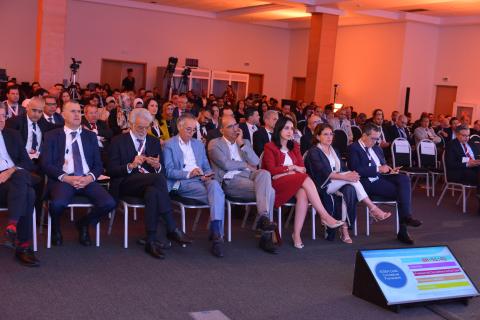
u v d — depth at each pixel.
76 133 4.28
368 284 3.48
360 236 5.22
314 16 12.85
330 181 4.87
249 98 13.09
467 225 6.03
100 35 14.93
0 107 3.88
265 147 4.92
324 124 5.05
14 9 13.59
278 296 3.49
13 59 13.71
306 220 5.71
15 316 2.89
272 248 4.43
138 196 4.28
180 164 4.55
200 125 7.21
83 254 4.03
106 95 11.24
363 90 14.90
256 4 14.25
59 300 3.15
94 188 4.14
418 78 13.95
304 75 17.31
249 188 4.57
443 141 9.64
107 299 3.22
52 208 3.97
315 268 4.13
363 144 5.29
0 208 3.79
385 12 13.26
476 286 3.70
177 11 15.76
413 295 3.41
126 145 4.41
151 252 4.12
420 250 3.64
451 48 13.61
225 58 16.84
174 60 14.14
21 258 3.69
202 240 4.68
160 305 3.19
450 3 11.45
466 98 13.23
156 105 6.27
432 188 7.87
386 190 5.14
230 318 3.09
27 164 4.08
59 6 10.30
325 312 3.28
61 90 7.90
